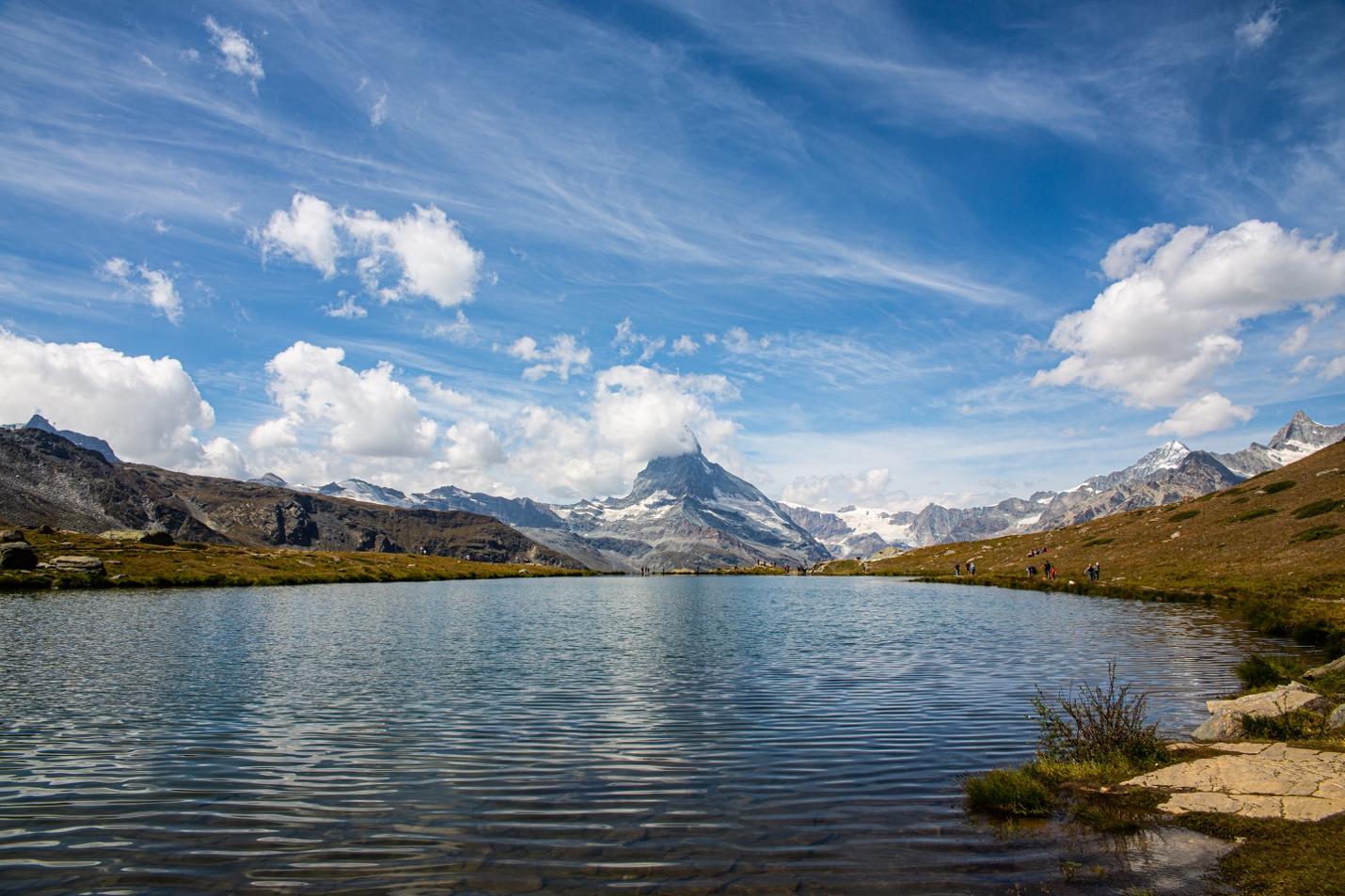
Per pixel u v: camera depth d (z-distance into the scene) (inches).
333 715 1073.5
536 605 3715.6
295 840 604.7
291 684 1334.9
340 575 6181.1
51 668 1501.0
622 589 5772.6
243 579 5221.5
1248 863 501.7
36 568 4576.8
